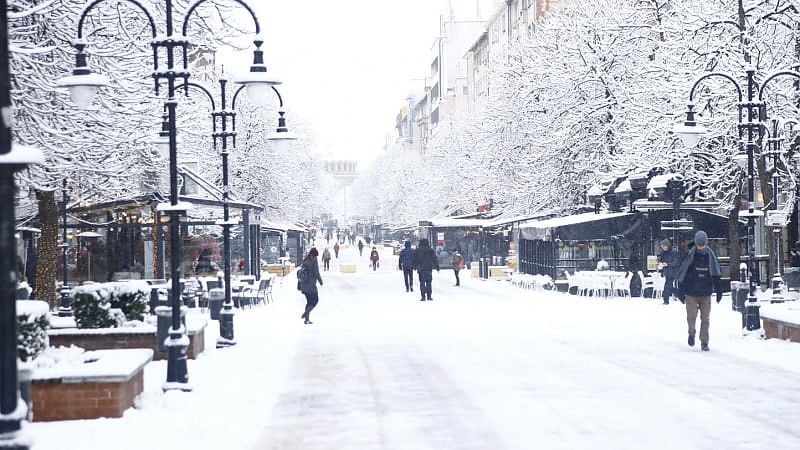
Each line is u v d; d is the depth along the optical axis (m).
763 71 36.09
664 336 24.55
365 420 13.60
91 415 13.63
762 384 16.39
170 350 16.17
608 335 25.05
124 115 22.38
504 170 68.50
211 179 57.88
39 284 24.80
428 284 40.72
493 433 12.51
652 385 16.44
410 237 123.00
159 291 28.92
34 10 17.16
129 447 11.69
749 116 25.28
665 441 11.83
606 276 40.47
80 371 13.62
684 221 42.12
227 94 63.91
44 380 13.52
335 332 27.09
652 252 42.62
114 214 37.03
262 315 33.91
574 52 56.00
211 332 27.20
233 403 14.98
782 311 22.56
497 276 64.62
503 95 70.62
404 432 12.70
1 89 7.44
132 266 37.44
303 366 19.66
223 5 22.97
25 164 7.38
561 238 43.06
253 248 51.44
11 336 7.41
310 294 29.86
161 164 27.75
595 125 54.25
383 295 45.47
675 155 39.97
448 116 116.69
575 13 61.28
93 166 22.78
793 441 11.79
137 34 22.77
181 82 25.88
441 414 13.99
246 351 22.48
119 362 14.44
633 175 43.53
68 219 37.25
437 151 108.00
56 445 11.77
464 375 18.06
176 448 11.65
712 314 30.48
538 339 24.30
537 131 58.72
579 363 19.52
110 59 21.27
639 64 51.94
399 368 19.22
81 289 19.75
